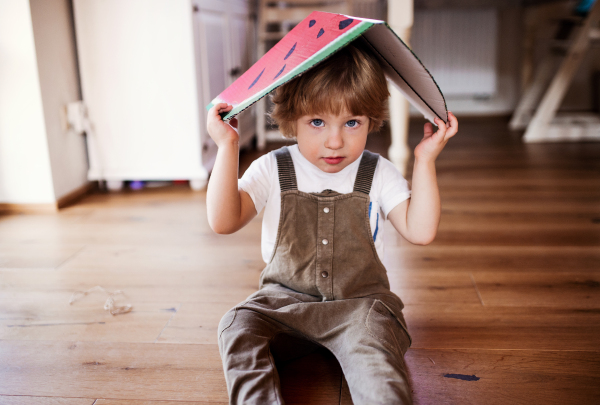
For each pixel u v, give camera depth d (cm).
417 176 76
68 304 100
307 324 74
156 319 94
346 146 72
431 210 76
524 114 307
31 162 161
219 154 73
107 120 181
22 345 86
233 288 107
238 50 234
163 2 170
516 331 89
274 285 82
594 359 80
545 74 298
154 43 173
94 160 184
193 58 174
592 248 126
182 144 181
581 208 159
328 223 79
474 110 362
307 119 72
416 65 62
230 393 64
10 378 77
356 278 79
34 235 141
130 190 187
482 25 344
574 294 102
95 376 77
